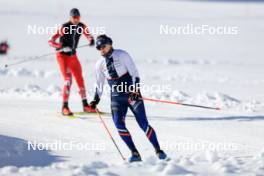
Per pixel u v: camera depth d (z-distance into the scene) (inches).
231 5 7214.6
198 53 2869.1
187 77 1759.4
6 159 634.2
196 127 863.7
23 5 5861.2
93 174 487.2
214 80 1675.7
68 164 538.9
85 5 6205.7
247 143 749.9
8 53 2603.3
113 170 511.2
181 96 1179.9
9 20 4372.5
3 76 1654.8
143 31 3976.4
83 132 816.3
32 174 488.7
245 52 2923.2
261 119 936.3
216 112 1005.8
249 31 4097.0
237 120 925.8
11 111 983.6
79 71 970.1
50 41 956.6
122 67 633.6
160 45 3191.4
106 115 958.4
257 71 2025.1
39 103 1085.1
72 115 946.7
